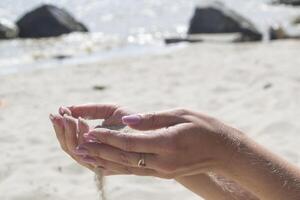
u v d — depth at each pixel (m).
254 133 2.71
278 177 0.81
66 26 7.63
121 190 2.05
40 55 5.86
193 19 7.60
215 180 0.99
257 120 2.93
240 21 7.40
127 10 10.16
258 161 0.81
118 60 5.27
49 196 2.06
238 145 0.81
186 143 0.79
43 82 4.32
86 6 10.72
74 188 2.14
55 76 4.55
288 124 2.78
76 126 0.89
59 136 0.90
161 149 0.77
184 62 4.95
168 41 6.76
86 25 8.59
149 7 10.40
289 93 3.46
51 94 3.90
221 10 7.50
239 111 3.17
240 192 0.98
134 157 0.78
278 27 6.66
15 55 5.96
